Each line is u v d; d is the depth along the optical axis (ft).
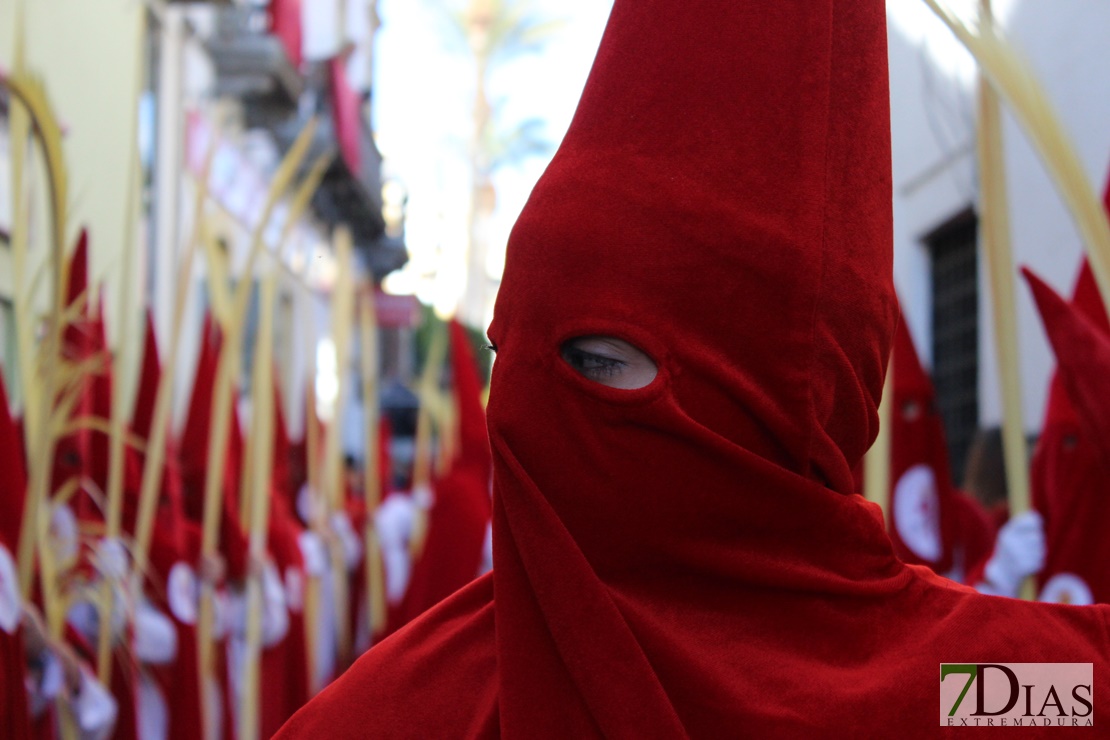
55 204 8.11
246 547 13.29
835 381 3.79
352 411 48.32
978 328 20.15
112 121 21.88
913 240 22.25
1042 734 3.48
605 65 3.87
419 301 42.98
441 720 3.74
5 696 7.96
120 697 10.24
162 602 11.43
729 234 3.65
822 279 3.71
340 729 3.79
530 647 3.56
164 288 25.04
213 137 10.97
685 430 3.58
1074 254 15.78
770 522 3.67
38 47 18.48
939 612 3.75
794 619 3.63
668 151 3.74
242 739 12.14
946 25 5.92
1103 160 14.78
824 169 3.75
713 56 3.78
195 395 13.96
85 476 10.39
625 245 3.67
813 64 3.76
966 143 19.10
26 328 8.82
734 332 3.67
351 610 18.72
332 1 38.34
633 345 3.66
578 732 3.47
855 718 3.41
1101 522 8.56
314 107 37.06
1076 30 15.47
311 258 39.55
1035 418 16.78
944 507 10.60
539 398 3.71
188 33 26.73
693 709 3.45
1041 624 3.64
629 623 3.55
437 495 15.97
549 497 3.73
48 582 9.00
